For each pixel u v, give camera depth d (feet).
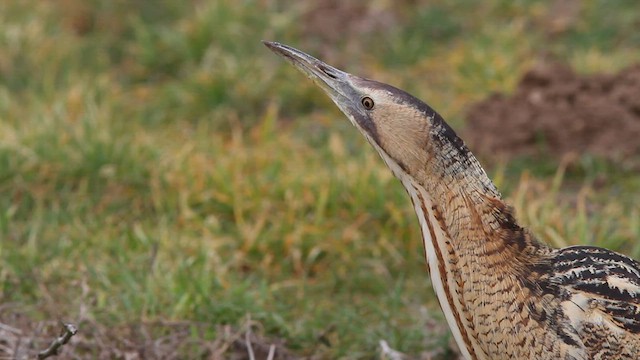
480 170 27.94
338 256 42.11
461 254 27.43
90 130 46.80
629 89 48.73
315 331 37.35
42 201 43.78
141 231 41.68
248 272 41.45
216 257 40.57
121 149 45.91
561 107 48.85
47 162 44.98
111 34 59.31
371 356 36.63
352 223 43.24
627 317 26.89
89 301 37.29
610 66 54.39
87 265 39.19
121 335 35.94
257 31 57.11
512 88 53.11
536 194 45.91
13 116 49.32
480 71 54.60
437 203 27.66
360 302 39.99
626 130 47.93
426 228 28.04
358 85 28.55
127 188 44.83
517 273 27.14
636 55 55.93
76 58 56.65
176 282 38.50
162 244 41.09
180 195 44.06
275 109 50.70
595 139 48.06
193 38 56.59
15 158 44.98
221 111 52.80
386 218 43.39
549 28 59.31
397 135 27.94
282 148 48.16
